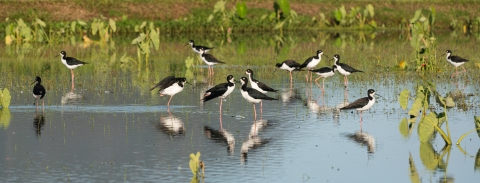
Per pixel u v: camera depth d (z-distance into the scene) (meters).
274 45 41.84
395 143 16.45
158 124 18.39
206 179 13.52
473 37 47.22
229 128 17.98
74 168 14.24
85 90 24.00
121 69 30.25
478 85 25.11
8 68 29.81
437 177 13.81
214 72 29.34
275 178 13.63
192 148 15.89
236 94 23.44
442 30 53.62
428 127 16.52
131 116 19.42
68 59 26.62
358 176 13.84
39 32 42.97
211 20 51.44
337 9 56.91
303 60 33.00
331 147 16.05
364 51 36.97
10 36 41.25
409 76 27.52
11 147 15.85
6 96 20.48
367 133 17.45
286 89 24.72
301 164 14.65
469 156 15.33
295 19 54.38
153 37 32.25
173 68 30.78
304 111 20.34
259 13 56.41
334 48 39.09
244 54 36.25
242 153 15.49
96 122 18.56
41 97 20.48
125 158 15.01
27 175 13.75
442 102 16.48
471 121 18.69
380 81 26.31
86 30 47.88
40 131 17.45
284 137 17.02
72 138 16.75
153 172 13.98
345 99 22.38
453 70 29.52
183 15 54.16
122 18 51.09
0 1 50.38
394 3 59.75
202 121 18.84
